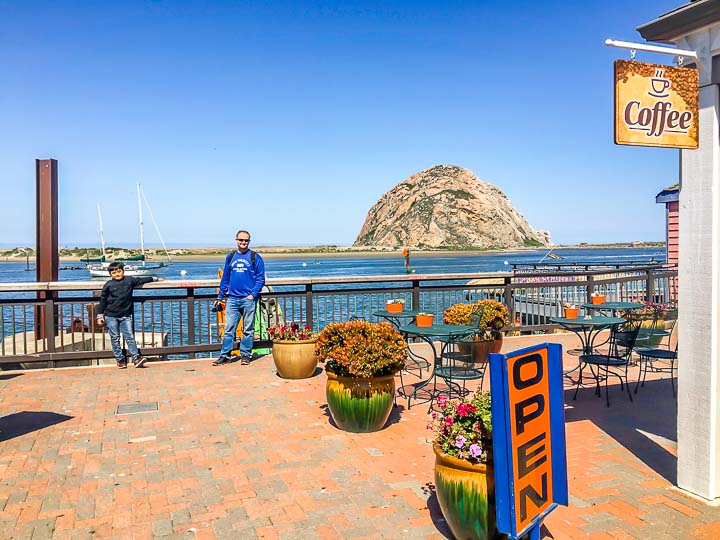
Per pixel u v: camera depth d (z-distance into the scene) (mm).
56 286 8008
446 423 3320
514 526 2887
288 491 4020
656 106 3613
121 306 8008
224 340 8398
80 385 7145
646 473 4297
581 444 4969
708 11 3500
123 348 8375
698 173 3771
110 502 3854
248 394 6699
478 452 3070
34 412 5969
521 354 3020
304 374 7465
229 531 3455
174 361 8602
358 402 5148
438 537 3379
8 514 3680
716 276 3727
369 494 3965
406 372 7930
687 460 3926
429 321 6402
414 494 3961
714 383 3758
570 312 7148
